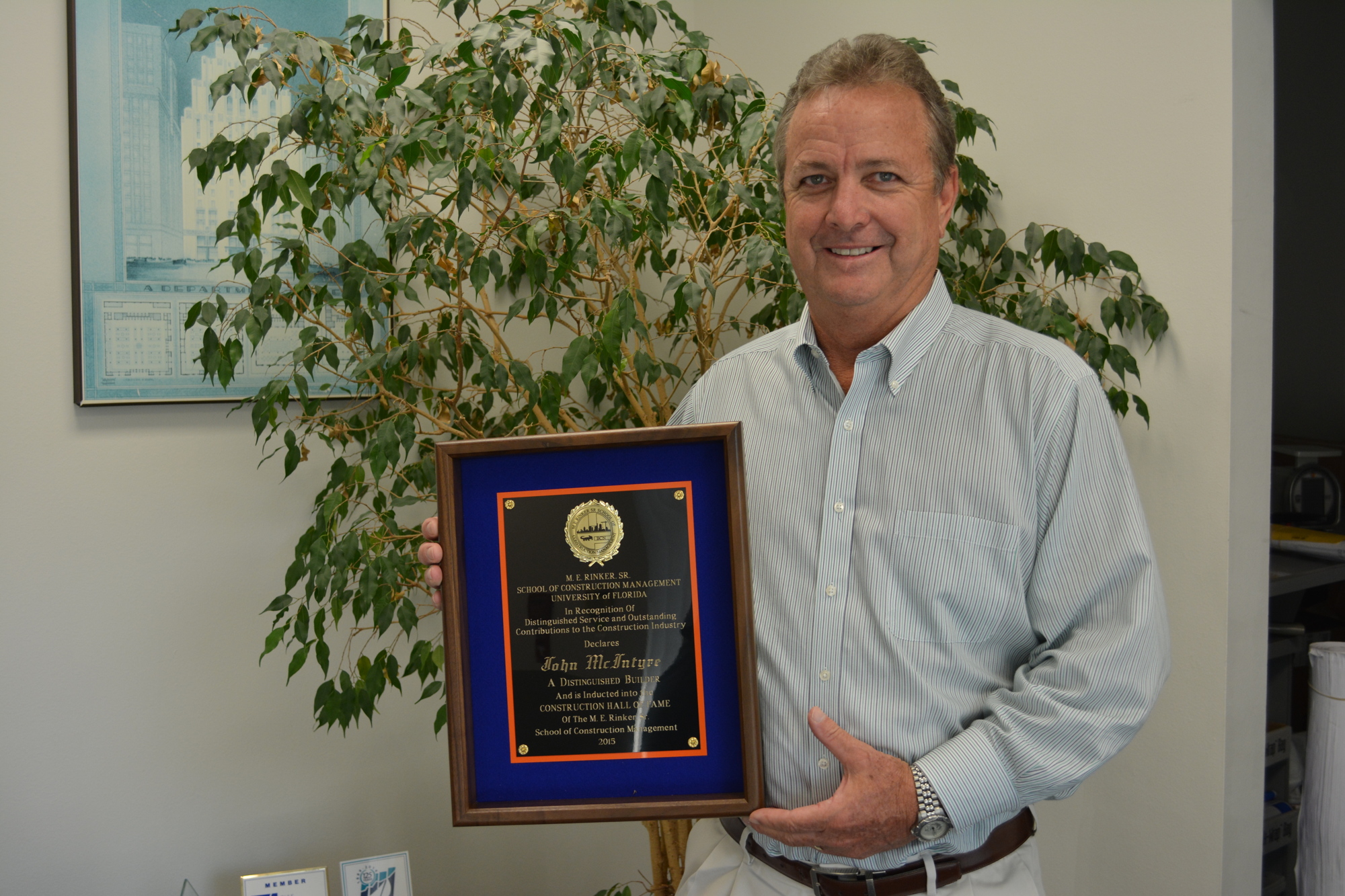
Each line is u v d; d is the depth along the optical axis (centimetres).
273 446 179
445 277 150
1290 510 232
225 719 178
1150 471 159
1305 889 167
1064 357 99
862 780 93
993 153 178
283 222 173
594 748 99
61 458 161
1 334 155
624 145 127
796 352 111
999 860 104
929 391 103
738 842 114
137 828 171
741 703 96
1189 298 152
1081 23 163
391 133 141
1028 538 99
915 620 101
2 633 158
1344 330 269
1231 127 145
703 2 234
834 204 98
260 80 130
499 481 101
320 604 159
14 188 155
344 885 152
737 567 96
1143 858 162
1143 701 93
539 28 127
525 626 100
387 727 194
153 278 164
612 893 199
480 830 205
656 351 215
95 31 157
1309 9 271
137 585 169
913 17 189
